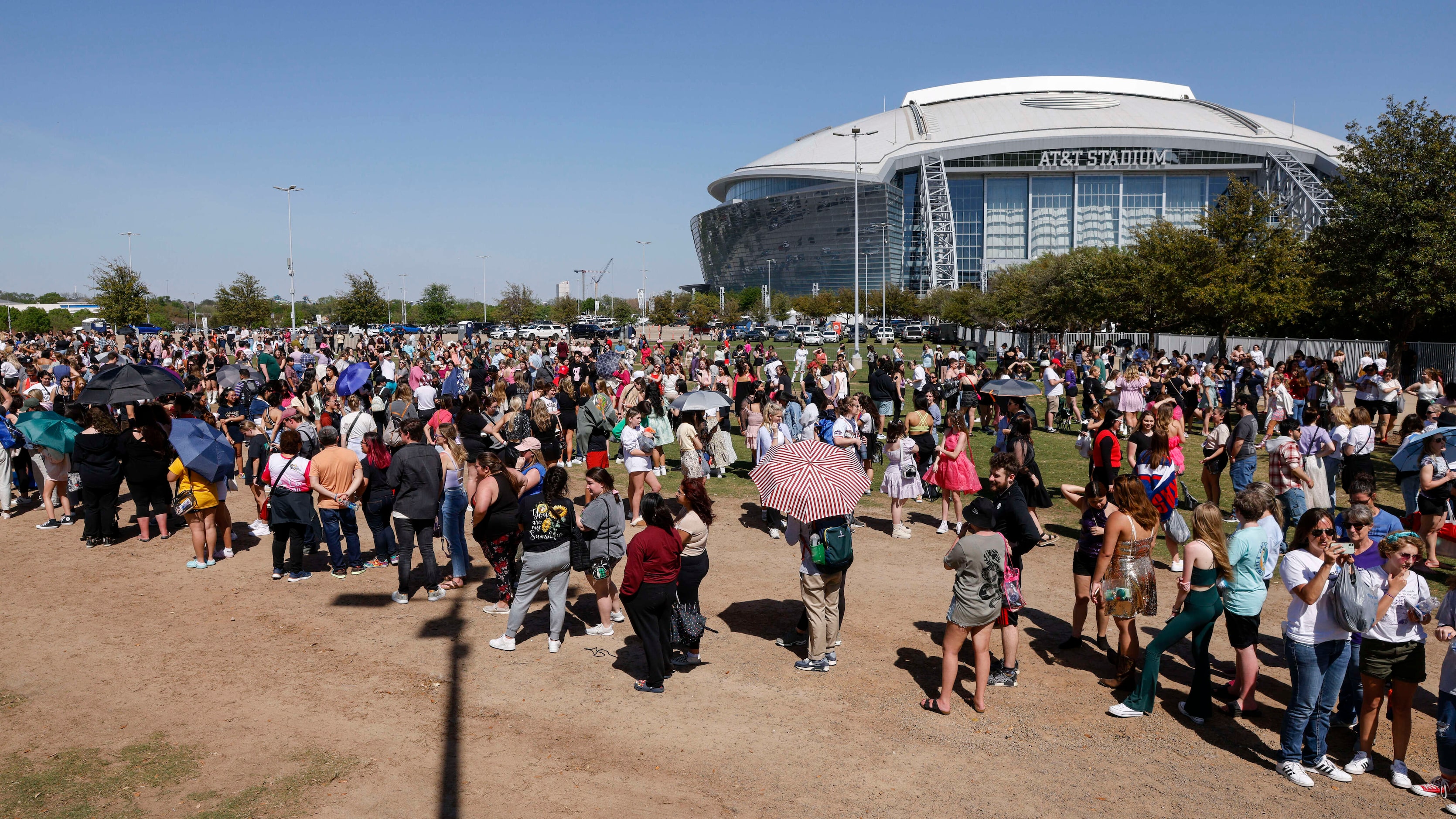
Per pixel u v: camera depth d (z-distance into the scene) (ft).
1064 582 33.55
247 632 26.96
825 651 24.81
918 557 36.96
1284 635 20.97
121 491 48.44
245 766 18.95
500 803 17.63
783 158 493.36
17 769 18.72
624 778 18.74
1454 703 18.11
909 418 48.78
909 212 462.19
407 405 49.90
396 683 23.47
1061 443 69.31
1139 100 499.92
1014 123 463.42
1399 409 64.75
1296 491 34.91
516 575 28.89
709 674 24.56
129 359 94.73
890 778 19.06
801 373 117.39
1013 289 198.70
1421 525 32.19
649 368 94.99
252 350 138.92
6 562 34.01
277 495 31.45
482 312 390.42
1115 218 440.45
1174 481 34.01
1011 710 22.49
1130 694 22.62
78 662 24.57
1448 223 84.84
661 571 22.91
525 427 45.11
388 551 34.47
